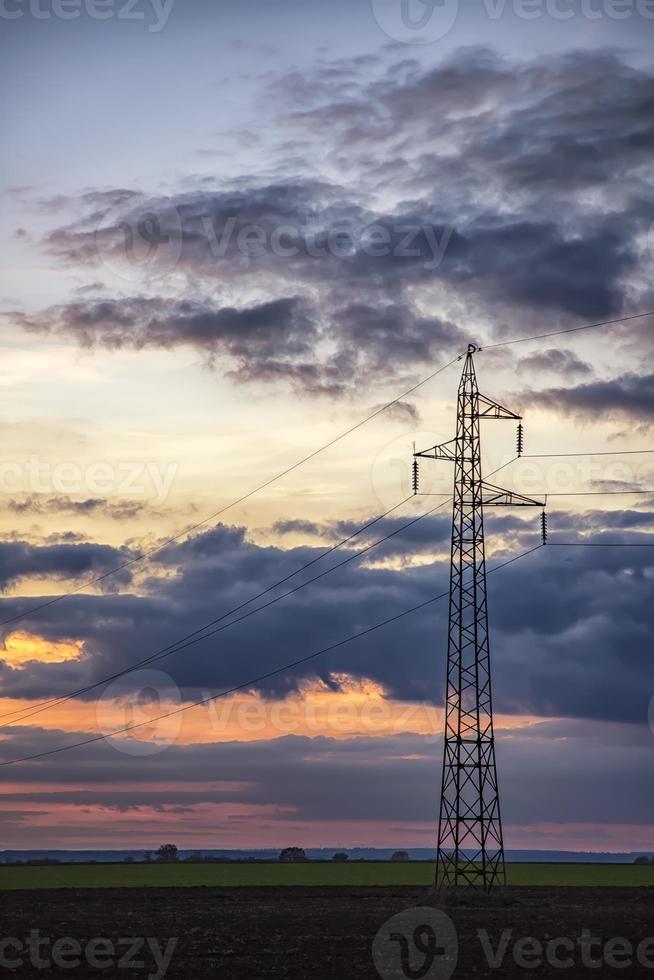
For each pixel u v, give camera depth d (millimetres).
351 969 59969
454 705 97062
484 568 97438
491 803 97125
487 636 96500
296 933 76000
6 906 101062
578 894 113938
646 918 86562
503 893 98250
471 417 100688
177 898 112062
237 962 62062
